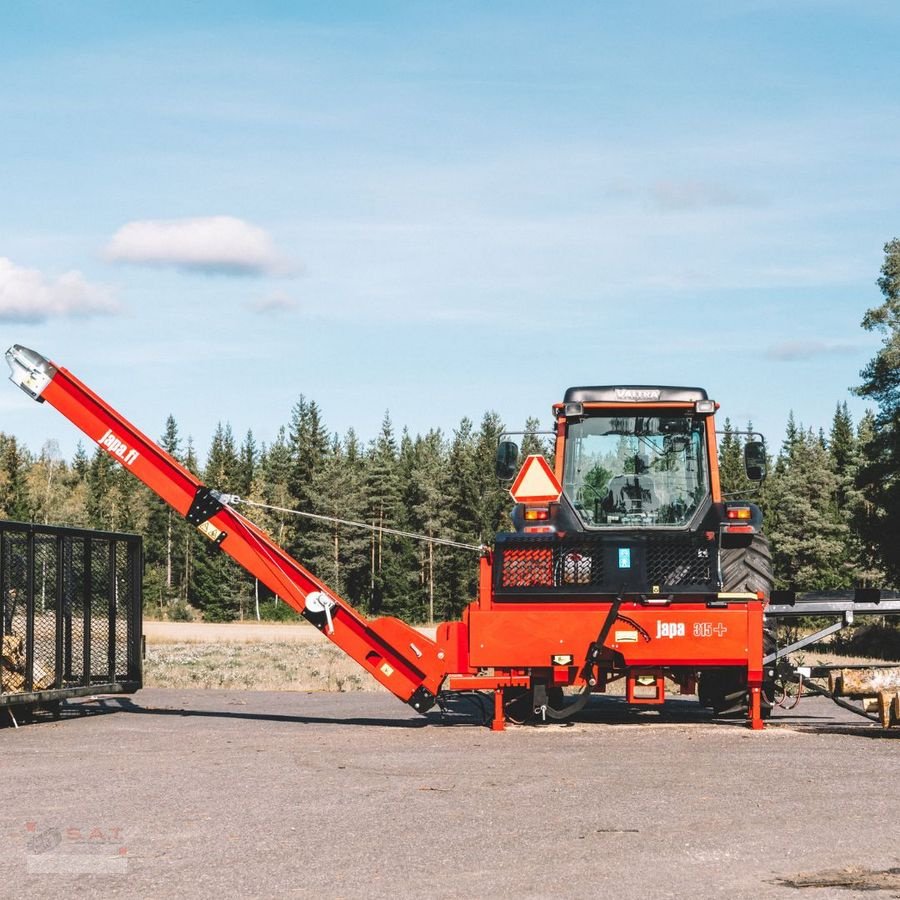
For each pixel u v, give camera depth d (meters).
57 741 12.70
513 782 9.64
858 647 44.03
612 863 6.93
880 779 9.67
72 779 9.97
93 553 16.25
